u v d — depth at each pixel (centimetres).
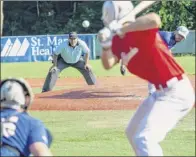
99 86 2458
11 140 740
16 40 4791
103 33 805
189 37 5003
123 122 1544
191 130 1365
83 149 1199
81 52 2392
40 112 1738
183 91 873
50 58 4859
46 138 748
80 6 6319
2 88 761
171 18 5591
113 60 841
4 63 4434
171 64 869
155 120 859
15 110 759
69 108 1817
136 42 827
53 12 6425
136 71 866
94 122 1552
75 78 3262
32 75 3594
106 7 847
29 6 6397
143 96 2111
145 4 841
